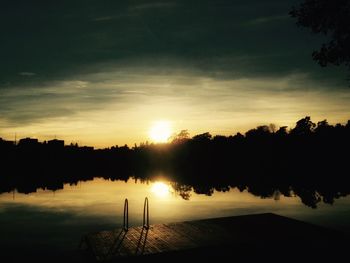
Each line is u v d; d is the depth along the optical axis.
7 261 17.72
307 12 16.06
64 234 23.66
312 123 106.88
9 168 148.62
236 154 128.38
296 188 53.69
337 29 15.66
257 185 60.09
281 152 112.19
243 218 17.64
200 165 147.50
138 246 13.20
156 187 59.38
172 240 13.81
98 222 27.70
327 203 37.06
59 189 57.12
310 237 13.88
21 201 41.69
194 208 34.19
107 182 74.06
